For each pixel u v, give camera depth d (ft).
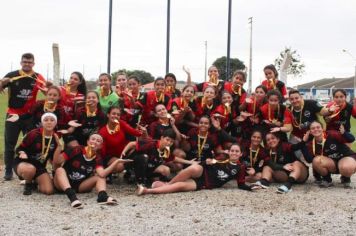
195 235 17.46
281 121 29.04
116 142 26.17
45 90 27.09
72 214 20.10
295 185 27.55
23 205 21.66
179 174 25.23
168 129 26.81
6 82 26.76
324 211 21.11
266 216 20.13
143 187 24.30
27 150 23.56
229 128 30.55
